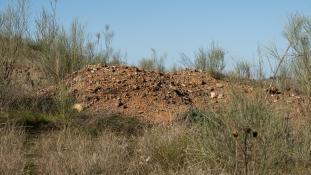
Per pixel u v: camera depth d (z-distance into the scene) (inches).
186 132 282.7
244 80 295.6
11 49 485.4
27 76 489.4
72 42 523.8
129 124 355.3
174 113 387.5
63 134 304.2
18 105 387.5
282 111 267.9
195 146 259.6
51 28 528.4
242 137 234.5
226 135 243.6
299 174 238.5
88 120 346.9
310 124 275.4
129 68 478.3
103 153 260.2
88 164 239.3
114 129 344.2
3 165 231.5
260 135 234.8
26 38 563.2
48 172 238.8
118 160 253.8
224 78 538.0
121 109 398.3
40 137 315.6
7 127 312.8
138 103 408.8
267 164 232.7
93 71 468.8
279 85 406.3
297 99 350.6
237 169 230.8
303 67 313.4
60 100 385.7
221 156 244.8
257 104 243.3
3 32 500.1
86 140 296.0
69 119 345.1
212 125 254.5
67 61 511.2
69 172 232.5
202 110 327.6
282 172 241.6
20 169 235.5
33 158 268.7
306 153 251.9
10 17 505.0
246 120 237.3
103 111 379.9
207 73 517.7
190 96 438.6
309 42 311.1
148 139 290.5
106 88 429.7
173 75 498.3
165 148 270.2
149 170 246.8
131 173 241.0
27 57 549.0
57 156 255.9
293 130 268.2
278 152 242.5
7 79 419.8
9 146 269.3
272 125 243.6
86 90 426.6
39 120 353.7
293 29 309.0
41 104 394.9
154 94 423.2
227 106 250.4
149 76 464.4
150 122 372.8
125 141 305.1
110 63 610.9
